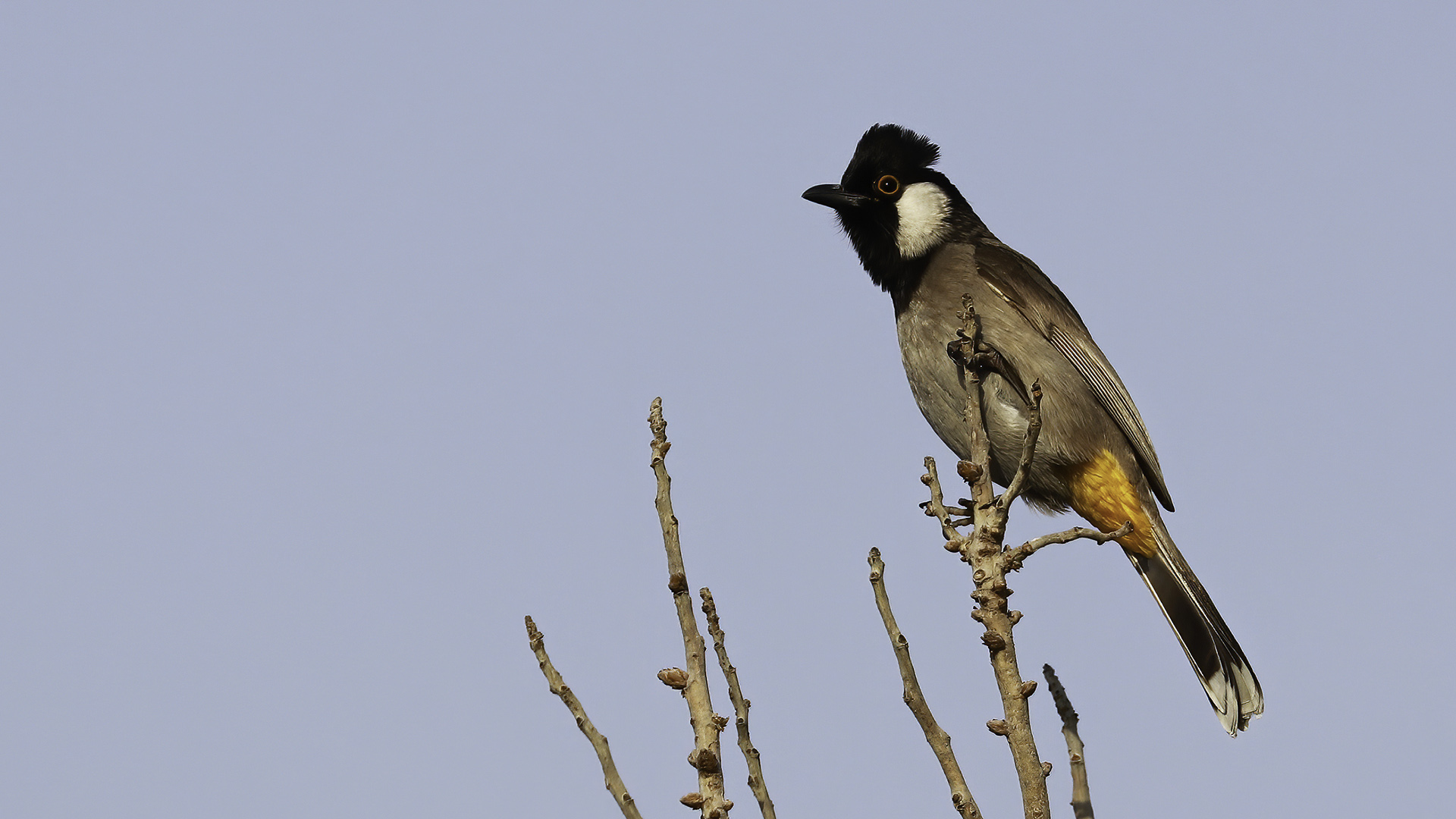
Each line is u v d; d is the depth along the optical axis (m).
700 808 5.70
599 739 5.73
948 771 6.30
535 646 5.87
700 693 5.97
